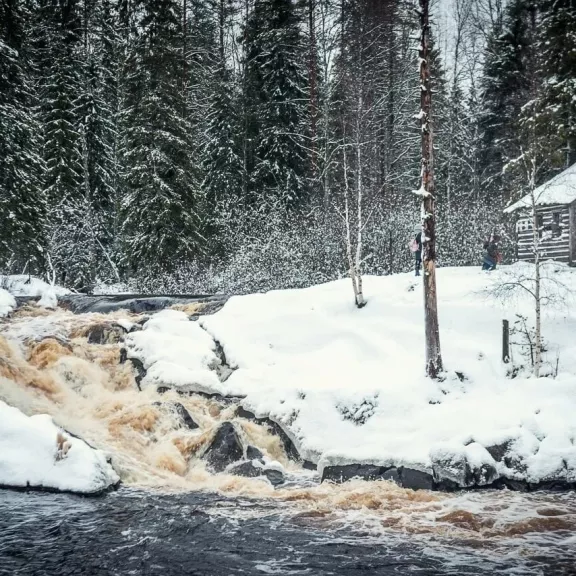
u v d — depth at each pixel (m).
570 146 30.03
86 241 33.09
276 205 33.31
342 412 14.36
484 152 42.25
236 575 8.03
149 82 30.39
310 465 13.55
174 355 17.09
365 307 19.62
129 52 32.34
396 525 9.99
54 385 15.49
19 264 31.19
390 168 33.94
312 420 14.23
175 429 14.30
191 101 42.41
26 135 26.20
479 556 8.70
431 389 14.73
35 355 16.64
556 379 14.75
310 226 29.50
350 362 16.75
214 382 16.02
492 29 48.94
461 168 43.38
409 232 28.80
